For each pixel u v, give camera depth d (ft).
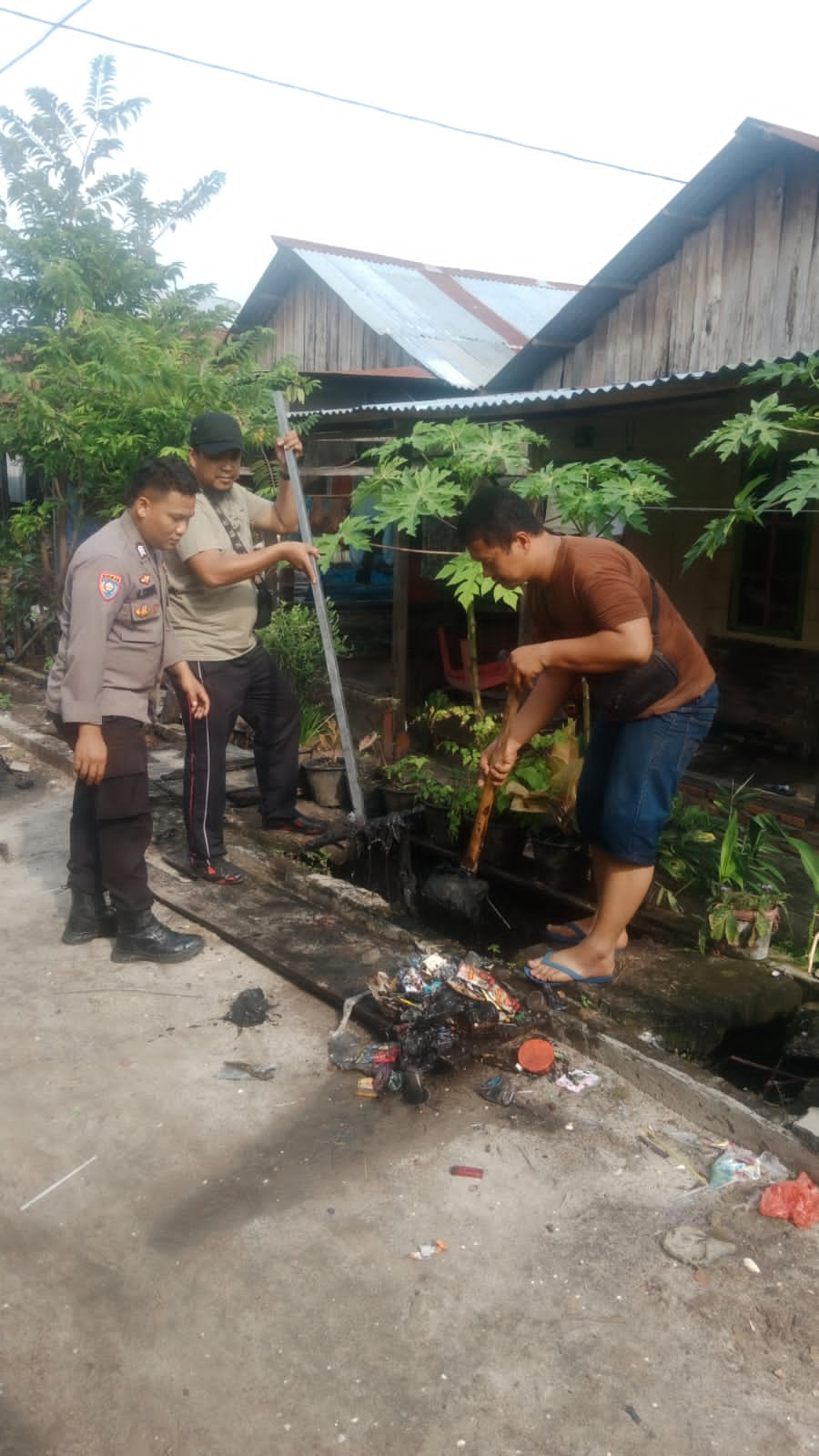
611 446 26.07
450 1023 10.24
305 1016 11.23
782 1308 7.32
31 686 28.19
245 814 18.07
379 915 13.55
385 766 19.74
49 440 24.50
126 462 23.76
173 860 15.21
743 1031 11.85
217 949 12.76
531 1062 10.18
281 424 15.58
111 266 33.32
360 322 46.34
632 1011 11.55
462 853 16.55
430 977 10.63
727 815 18.02
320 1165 8.80
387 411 24.63
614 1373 6.77
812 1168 8.64
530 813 15.70
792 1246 7.95
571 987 11.89
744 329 27.81
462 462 15.66
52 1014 11.22
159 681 12.30
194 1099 9.70
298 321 50.52
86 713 11.25
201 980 12.01
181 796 18.65
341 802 19.11
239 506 15.02
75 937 12.88
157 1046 10.62
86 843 12.78
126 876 12.18
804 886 16.53
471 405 22.22
